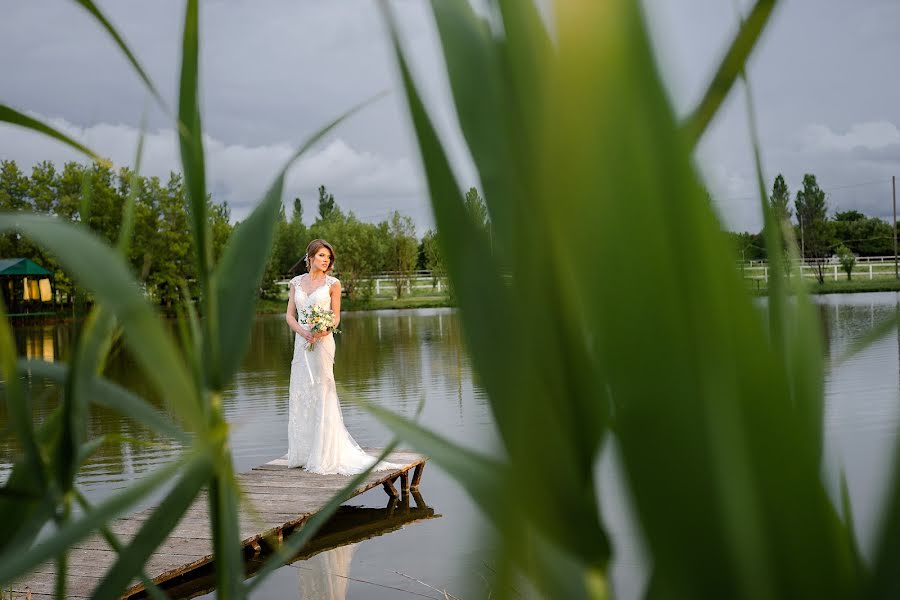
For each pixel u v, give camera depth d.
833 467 0.34
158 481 0.40
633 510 0.24
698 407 0.22
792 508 0.23
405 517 6.25
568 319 0.23
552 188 0.22
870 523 0.24
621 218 0.22
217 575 0.47
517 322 0.24
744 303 0.22
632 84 0.21
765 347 0.23
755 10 0.26
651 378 0.22
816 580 0.23
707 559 0.23
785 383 0.23
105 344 0.49
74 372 0.47
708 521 0.23
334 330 7.30
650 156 0.21
